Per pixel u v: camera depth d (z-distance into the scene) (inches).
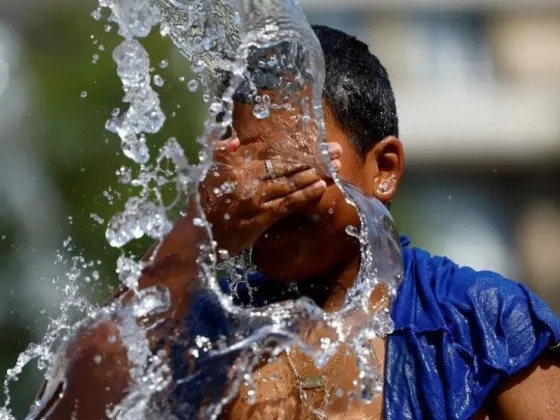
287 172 179.8
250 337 184.1
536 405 178.7
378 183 204.4
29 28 605.6
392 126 209.2
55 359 191.3
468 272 194.4
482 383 177.9
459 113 1010.1
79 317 215.8
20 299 484.7
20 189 537.3
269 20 177.5
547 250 927.0
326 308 192.5
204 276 182.4
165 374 185.5
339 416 182.2
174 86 468.1
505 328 182.7
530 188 984.3
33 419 191.2
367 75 204.8
